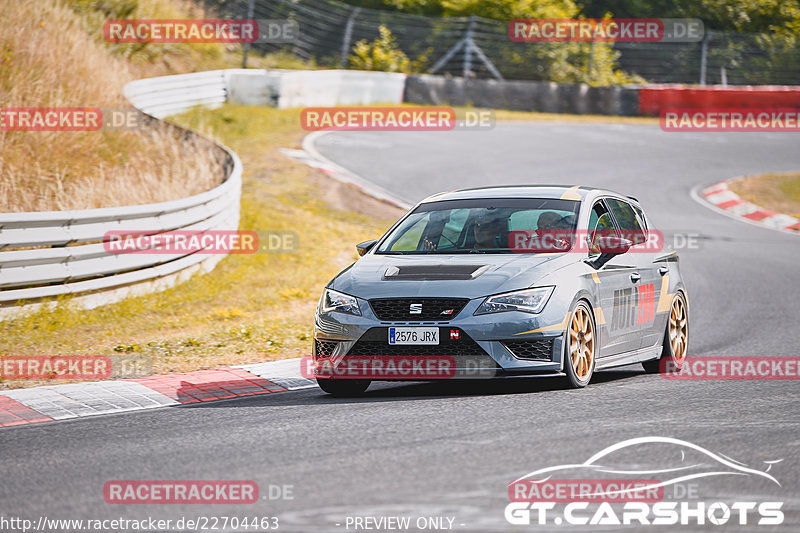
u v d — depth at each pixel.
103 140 63.12
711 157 109.50
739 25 169.25
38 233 39.75
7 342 36.03
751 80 155.38
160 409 27.25
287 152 88.06
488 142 106.50
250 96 107.19
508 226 30.91
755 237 74.69
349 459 20.48
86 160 59.50
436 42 148.00
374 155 92.81
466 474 19.14
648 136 121.44
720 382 30.95
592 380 32.00
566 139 113.31
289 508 17.19
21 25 68.69
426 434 22.70
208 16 129.38
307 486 18.53
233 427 24.30
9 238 38.69
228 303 45.84
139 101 85.31
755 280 58.38
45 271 40.25
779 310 48.91
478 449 21.12
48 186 54.38
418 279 28.05
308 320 42.69
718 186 93.94
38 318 39.34
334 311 28.22
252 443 22.34
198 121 94.12
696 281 58.03
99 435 23.77
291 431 23.55
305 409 26.61
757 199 90.25
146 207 44.88
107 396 28.77
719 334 42.62
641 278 32.72
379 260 30.14
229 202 55.78
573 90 139.00
